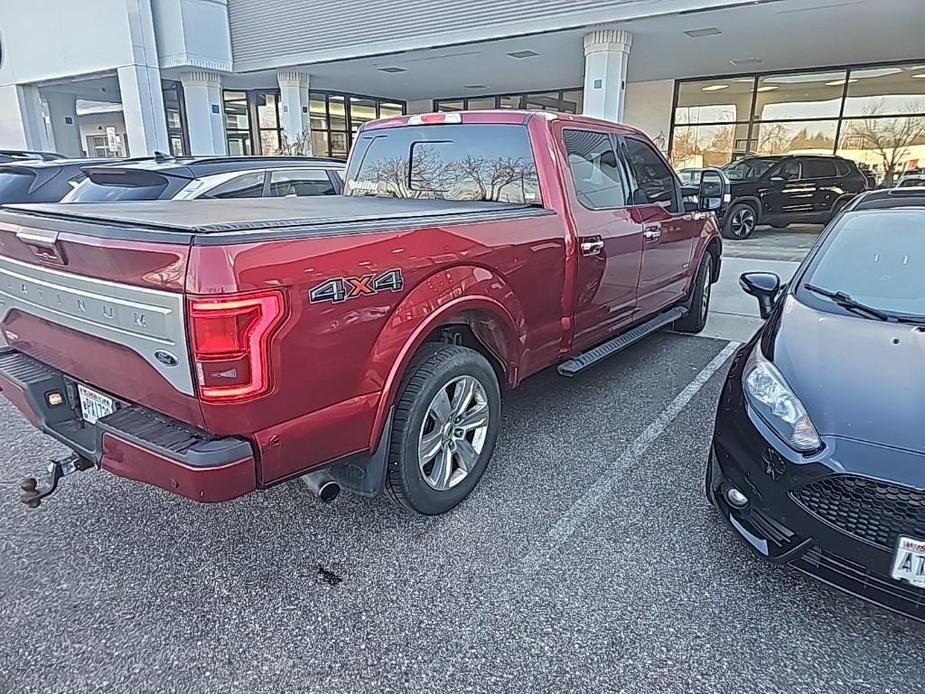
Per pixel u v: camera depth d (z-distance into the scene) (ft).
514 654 6.63
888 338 8.04
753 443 7.49
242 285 5.83
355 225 7.12
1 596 7.39
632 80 53.78
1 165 19.53
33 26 50.96
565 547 8.43
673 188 15.72
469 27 37.19
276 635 6.86
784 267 29.35
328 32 42.86
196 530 8.75
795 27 33.47
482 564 8.07
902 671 6.44
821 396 7.27
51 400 8.17
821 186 42.78
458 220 8.59
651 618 7.14
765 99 49.70
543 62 44.24
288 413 6.58
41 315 7.75
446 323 8.86
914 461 6.32
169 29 45.65
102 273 6.52
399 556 8.23
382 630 6.95
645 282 14.21
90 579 7.72
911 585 6.31
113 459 6.95
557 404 13.28
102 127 95.66
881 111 45.52
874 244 10.02
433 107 69.05
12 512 9.12
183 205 10.12
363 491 8.07
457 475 9.38
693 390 14.12
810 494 6.83
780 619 7.13
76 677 6.29
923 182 39.81
